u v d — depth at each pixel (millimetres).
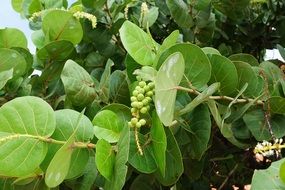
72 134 597
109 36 1057
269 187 548
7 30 912
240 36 1270
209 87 655
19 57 855
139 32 777
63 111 667
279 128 757
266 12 1289
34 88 943
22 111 609
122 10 1146
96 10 1048
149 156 676
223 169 1049
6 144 591
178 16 1027
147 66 716
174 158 673
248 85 760
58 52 932
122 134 629
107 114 696
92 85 815
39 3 1179
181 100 711
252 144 797
